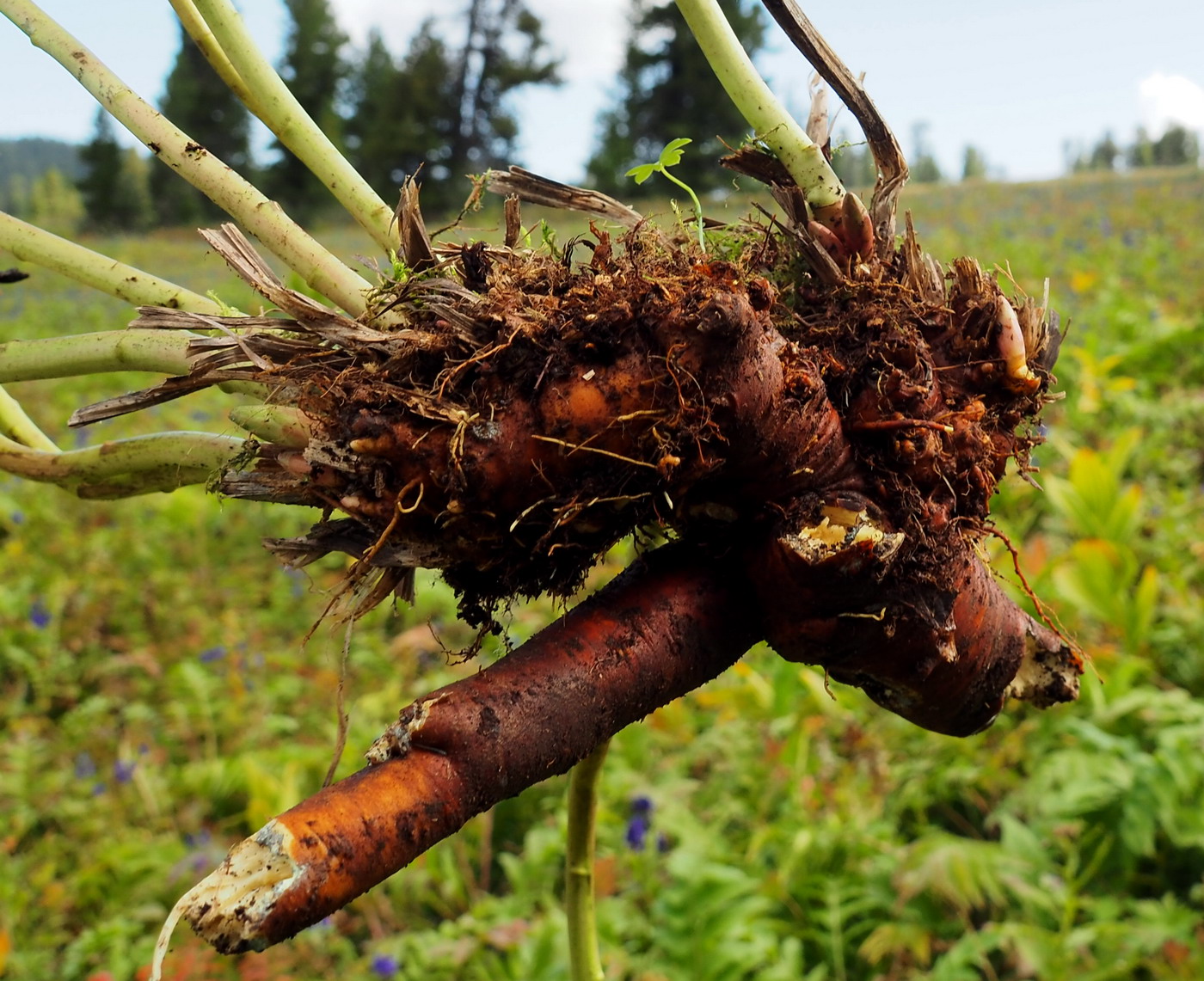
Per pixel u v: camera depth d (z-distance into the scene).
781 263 0.91
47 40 0.89
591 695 0.73
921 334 0.85
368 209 0.91
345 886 0.60
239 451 0.87
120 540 5.53
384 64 31.70
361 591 0.80
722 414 0.71
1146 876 2.70
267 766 3.73
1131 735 3.05
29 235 0.91
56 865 3.33
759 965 2.70
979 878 2.55
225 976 2.88
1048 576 3.50
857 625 0.80
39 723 4.11
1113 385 5.43
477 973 2.79
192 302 0.89
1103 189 22.14
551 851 3.07
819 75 0.91
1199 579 3.93
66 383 8.64
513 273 0.78
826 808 3.14
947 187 26.86
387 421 0.68
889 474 0.80
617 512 0.75
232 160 32.78
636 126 24.16
